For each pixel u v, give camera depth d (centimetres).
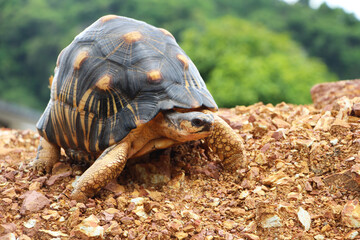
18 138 182
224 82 423
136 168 138
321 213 125
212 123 128
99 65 134
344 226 122
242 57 454
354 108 143
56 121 139
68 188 133
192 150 145
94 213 128
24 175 142
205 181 137
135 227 125
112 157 130
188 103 130
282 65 463
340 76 887
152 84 131
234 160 137
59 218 127
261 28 583
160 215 126
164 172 137
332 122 142
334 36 905
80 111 134
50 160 144
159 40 136
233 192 132
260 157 138
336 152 134
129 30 136
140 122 129
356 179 125
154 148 134
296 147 137
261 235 123
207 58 468
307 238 121
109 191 133
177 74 133
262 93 418
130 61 133
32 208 128
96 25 140
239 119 155
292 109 164
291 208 125
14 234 123
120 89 132
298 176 133
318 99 175
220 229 124
